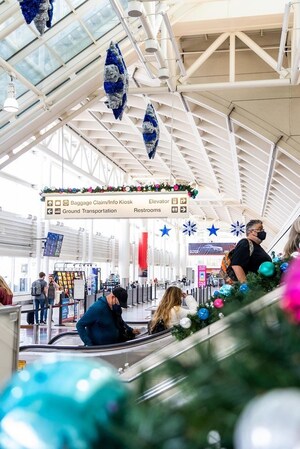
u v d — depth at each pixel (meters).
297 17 8.24
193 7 10.50
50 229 23.81
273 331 0.67
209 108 12.64
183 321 3.09
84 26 9.91
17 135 11.56
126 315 19.22
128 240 33.47
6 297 4.84
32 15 5.21
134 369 1.32
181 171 30.80
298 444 0.46
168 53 10.82
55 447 0.55
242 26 10.58
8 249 20.03
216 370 0.66
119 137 24.75
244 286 2.62
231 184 27.56
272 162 14.50
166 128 20.06
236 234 27.48
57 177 26.88
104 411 0.57
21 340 12.01
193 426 0.57
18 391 0.59
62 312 16.19
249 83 10.64
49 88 11.02
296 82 10.34
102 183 29.62
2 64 9.55
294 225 3.28
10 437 0.56
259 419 0.48
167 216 10.08
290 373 0.58
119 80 7.33
